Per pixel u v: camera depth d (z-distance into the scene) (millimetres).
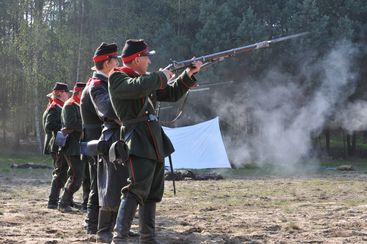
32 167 24922
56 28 34531
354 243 6496
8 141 37688
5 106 36125
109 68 6289
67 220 8500
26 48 33062
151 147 5359
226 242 6594
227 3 33469
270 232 7367
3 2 36094
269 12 33375
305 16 31312
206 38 32281
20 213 9250
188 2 35219
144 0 36094
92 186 7066
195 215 9305
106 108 5844
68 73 34844
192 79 5750
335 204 11148
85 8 35625
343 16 33219
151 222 5633
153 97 5543
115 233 5281
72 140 9273
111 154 5305
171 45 33281
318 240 6664
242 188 15555
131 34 35062
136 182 5305
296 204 11164
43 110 36438
